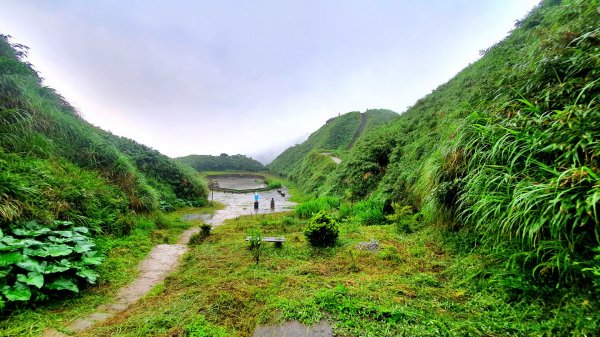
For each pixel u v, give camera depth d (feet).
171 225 28.07
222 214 41.34
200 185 59.00
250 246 16.39
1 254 8.83
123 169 28.04
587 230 6.31
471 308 7.09
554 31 13.79
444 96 42.65
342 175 50.62
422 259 11.40
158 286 11.71
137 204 26.09
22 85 21.50
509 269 8.09
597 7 10.49
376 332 6.18
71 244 11.88
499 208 8.46
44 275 9.46
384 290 8.46
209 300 8.83
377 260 11.87
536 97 10.04
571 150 7.19
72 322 8.33
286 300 8.11
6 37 23.99
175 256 16.92
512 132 9.09
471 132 12.58
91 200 18.20
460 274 9.23
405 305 7.32
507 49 27.43
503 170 9.61
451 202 13.01
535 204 7.03
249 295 9.02
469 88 29.94
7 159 15.31
